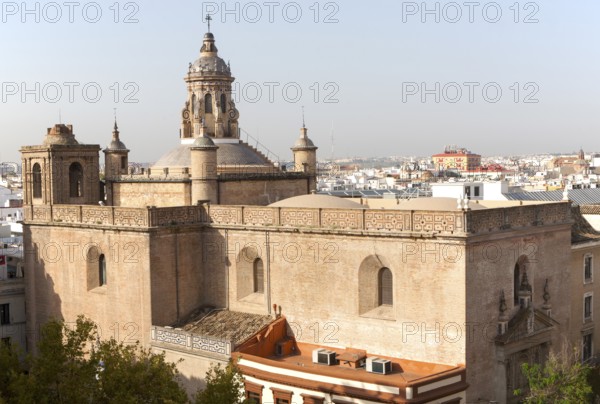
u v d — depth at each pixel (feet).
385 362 155.74
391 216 159.33
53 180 209.97
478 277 153.17
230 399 116.98
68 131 216.13
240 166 221.87
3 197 491.31
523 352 165.99
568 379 152.66
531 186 526.16
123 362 120.47
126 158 249.34
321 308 171.63
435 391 146.92
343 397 151.94
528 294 165.78
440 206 183.83
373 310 164.96
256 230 181.16
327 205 184.85
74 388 114.73
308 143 234.79
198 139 203.21
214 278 191.21
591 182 630.74
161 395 118.42
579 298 200.34
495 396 158.40
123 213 187.11
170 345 177.37
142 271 183.32
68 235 201.36
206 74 230.07
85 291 198.08
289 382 157.69
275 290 179.22
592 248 204.13
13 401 109.91
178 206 189.37
